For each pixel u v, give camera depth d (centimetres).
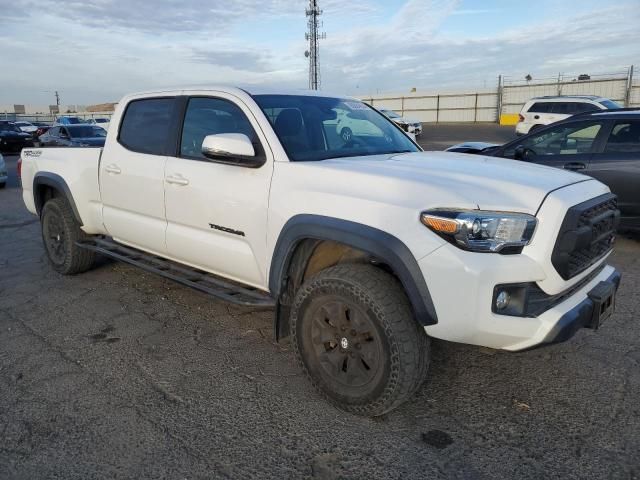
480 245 256
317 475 252
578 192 292
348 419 297
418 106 5512
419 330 279
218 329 423
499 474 252
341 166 312
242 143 324
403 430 287
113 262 601
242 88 383
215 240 371
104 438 280
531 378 341
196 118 395
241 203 344
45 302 484
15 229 816
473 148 823
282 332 337
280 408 309
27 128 3422
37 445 273
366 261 304
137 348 388
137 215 443
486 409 307
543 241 262
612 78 4159
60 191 517
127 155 442
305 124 370
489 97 5016
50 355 378
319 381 308
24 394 324
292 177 320
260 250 338
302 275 330
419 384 285
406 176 289
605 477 249
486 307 255
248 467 258
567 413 302
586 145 690
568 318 266
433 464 259
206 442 277
